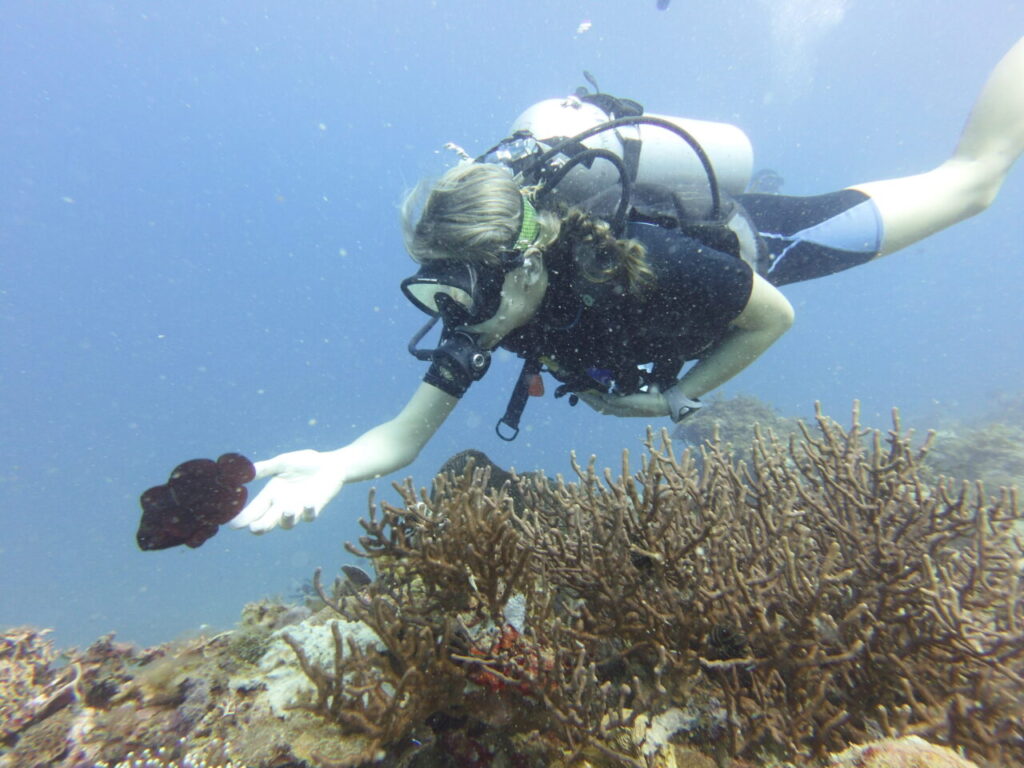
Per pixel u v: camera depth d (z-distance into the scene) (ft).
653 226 9.06
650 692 6.30
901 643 6.23
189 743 7.01
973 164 12.72
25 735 7.58
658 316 9.00
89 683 9.17
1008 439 27.27
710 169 10.02
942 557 7.45
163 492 6.74
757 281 9.86
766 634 5.98
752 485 7.91
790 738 5.66
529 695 6.14
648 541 6.75
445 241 7.73
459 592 6.92
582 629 6.72
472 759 6.24
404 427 9.91
